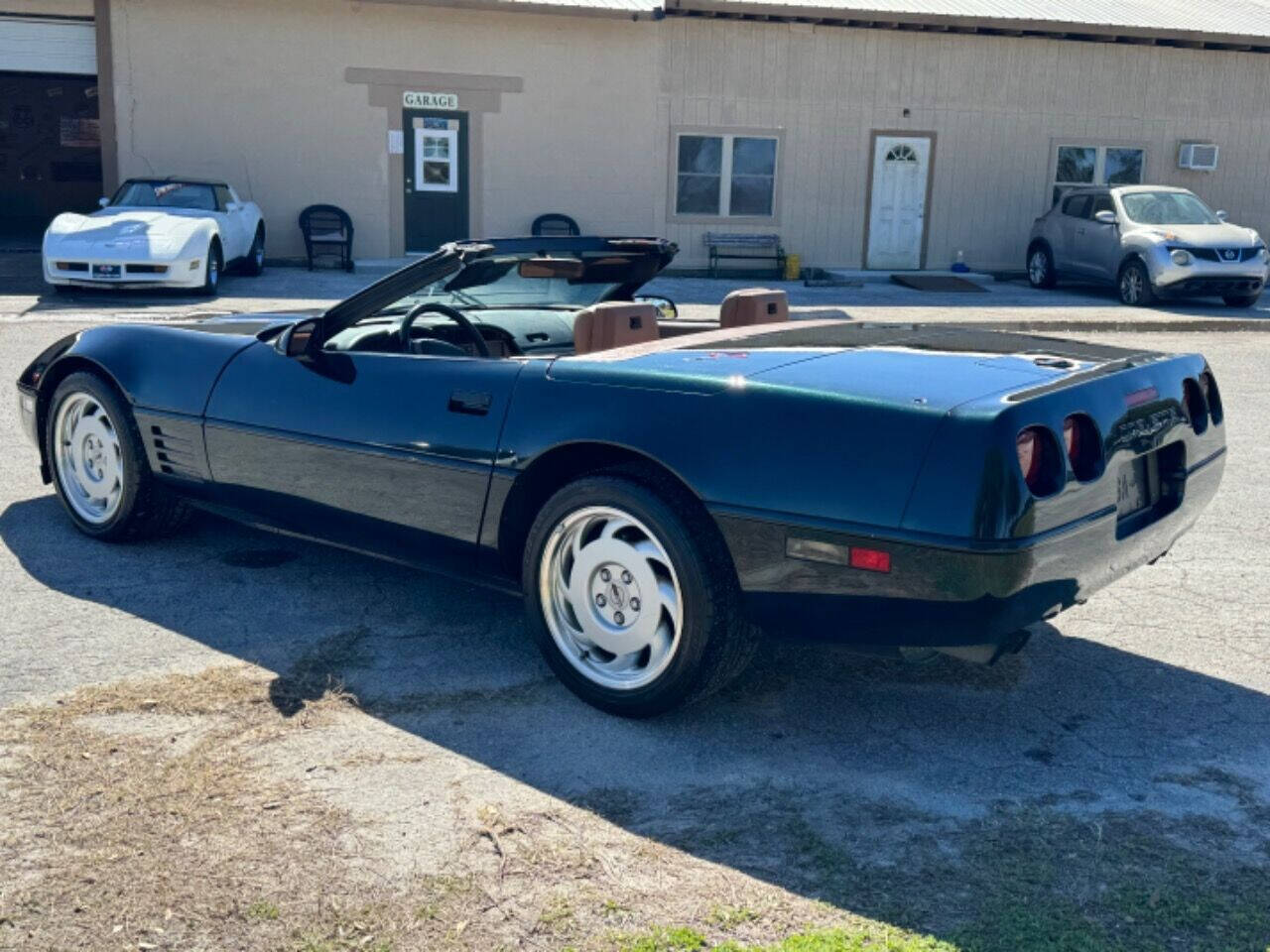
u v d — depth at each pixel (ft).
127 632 14.12
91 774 10.80
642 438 11.64
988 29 63.41
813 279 62.34
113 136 58.65
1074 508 10.86
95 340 17.01
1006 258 67.92
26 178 80.38
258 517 15.67
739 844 9.96
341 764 11.15
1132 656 14.15
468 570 13.57
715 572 11.42
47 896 9.02
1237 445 25.32
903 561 10.46
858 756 11.60
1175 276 51.83
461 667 13.44
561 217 62.44
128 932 8.64
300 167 60.18
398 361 13.96
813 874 9.54
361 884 9.27
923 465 10.42
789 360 12.06
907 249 66.80
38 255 61.00
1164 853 9.95
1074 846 10.03
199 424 15.64
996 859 9.81
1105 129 67.56
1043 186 67.51
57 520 18.38
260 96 59.16
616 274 16.39
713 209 64.44
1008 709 12.71
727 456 11.18
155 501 16.89
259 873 9.39
